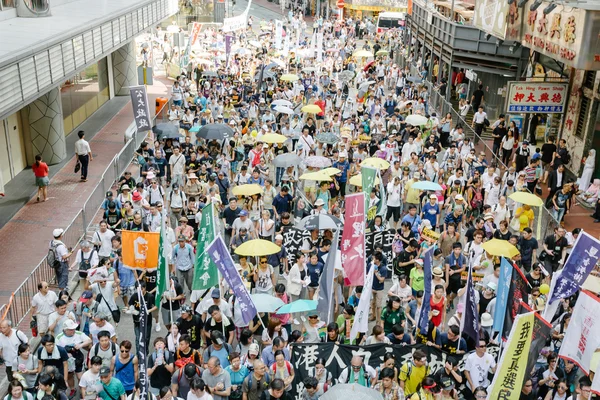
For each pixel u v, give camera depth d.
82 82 31.19
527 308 9.59
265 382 9.84
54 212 20.47
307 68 39.47
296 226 14.89
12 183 22.59
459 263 14.23
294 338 11.22
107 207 16.67
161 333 13.48
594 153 22.31
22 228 19.17
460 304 11.85
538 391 10.80
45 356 10.49
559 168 20.55
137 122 22.12
